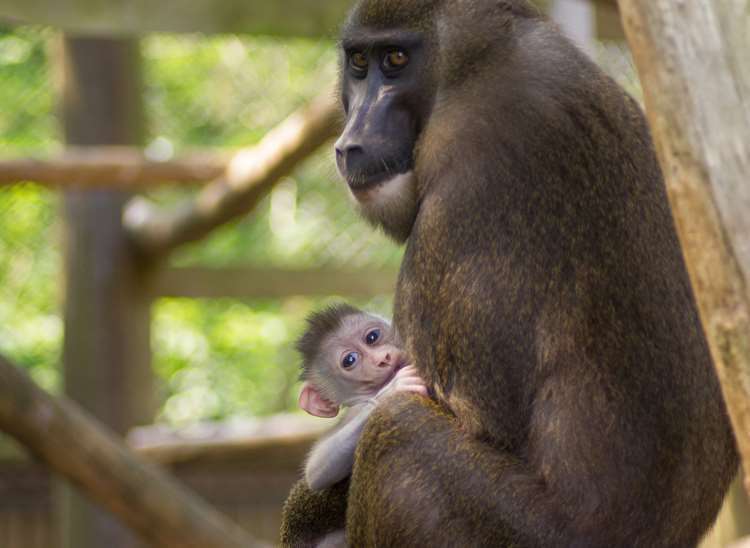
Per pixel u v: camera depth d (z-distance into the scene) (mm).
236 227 19156
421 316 6688
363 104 7074
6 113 19453
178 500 13125
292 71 19781
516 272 6492
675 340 6449
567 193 6539
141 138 16750
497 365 6520
